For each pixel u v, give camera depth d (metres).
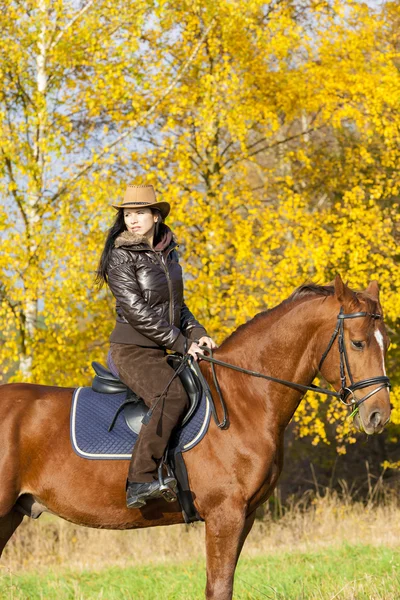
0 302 10.45
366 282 10.94
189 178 10.74
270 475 4.24
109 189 9.98
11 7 10.46
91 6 10.90
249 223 10.73
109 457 4.20
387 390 4.11
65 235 9.85
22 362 10.54
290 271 10.49
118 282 4.23
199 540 10.30
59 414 4.34
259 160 16.12
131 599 6.26
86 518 4.29
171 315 4.32
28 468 4.28
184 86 11.02
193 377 4.29
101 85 10.48
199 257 11.36
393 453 17.91
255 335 4.46
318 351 4.32
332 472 17.91
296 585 5.98
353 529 10.56
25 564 9.88
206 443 4.20
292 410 4.38
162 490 4.01
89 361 10.45
